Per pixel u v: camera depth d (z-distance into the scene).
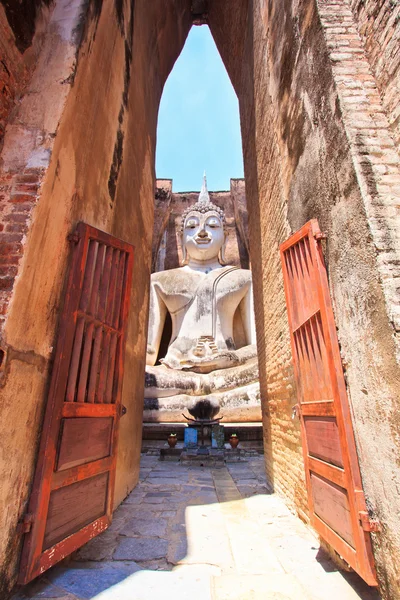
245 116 6.10
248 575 2.07
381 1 2.13
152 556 2.33
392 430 1.65
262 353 5.00
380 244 1.81
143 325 4.93
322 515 2.33
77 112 2.61
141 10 4.86
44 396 2.14
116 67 3.67
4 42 2.24
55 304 2.31
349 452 1.96
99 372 2.69
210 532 2.75
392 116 2.06
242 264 14.65
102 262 2.80
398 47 1.98
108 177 3.37
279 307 3.86
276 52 3.79
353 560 1.84
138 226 4.62
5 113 2.31
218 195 16.16
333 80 2.26
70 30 2.65
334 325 2.25
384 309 1.73
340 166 2.19
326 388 2.30
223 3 6.79
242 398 8.10
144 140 5.08
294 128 3.14
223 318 10.39
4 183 2.15
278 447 3.89
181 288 10.68
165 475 4.90
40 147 2.26
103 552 2.39
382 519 1.71
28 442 1.97
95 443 2.50
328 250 2.38
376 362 1.79
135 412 4.33
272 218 4.13
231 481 4.57
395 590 1.59
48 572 2.09
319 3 2.54
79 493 2.29
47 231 2.21
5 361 1.79
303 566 2.18
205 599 1.81
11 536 1.78
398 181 1.96
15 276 1.92
